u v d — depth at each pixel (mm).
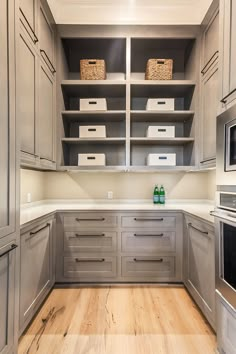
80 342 1722
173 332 1840
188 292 2453
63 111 2789
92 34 2730
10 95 1395
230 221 1424
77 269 2619
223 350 1522
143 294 2422
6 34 1351
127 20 2992
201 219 2031
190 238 2361
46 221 2262
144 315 2057
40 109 2232
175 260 2619
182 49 3117
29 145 1971
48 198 3209
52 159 2639
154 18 2996
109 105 3178
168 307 2184
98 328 1879
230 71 1543
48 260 2342
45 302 2266
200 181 3232
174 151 3221
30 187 2799
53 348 1662
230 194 1460
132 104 3182
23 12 1824
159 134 2826
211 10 2330
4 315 1342
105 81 2766
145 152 3211
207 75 2477
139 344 1706
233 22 1506
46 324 1925
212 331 1853
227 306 1478
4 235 1319
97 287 2576
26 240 1771
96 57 3143
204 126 2572
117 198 3223
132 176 3234
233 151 1449
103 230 2621
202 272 2029
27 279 1797
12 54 1424
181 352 1636
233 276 1429
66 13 2973
